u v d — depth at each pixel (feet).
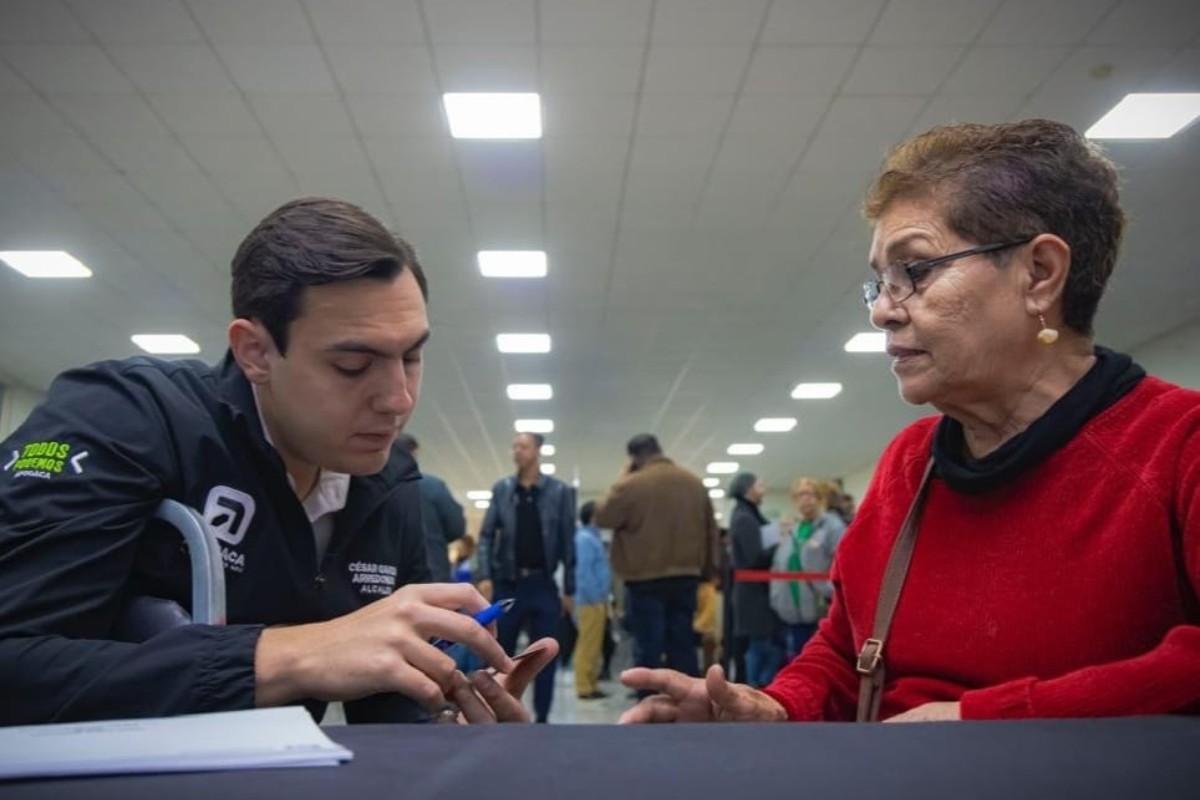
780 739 1.68
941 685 2.94
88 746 1.46
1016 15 11.31
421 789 1.27
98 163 15.07
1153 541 2.58
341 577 3.55
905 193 2.96
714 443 45.39
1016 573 2.82
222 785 1.29
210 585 2.69
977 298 2.81
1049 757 1.48
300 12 11.12
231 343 2.99
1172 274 20.39
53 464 2.58
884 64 12.32
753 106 13.41
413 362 2.98
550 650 2.65
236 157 14.89
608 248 19.31
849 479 56.18
